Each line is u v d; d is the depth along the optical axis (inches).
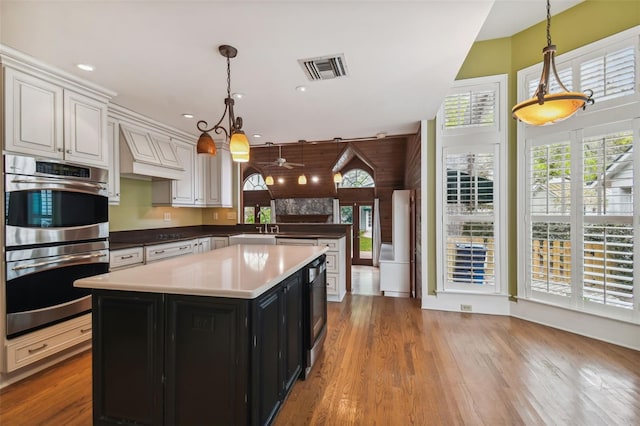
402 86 107.0
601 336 108.3
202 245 180.9
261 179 361.4
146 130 145.7
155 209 169.0
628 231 101.1
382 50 83.3
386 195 321.1
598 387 81.0
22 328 84.6
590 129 109.2
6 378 83.2
